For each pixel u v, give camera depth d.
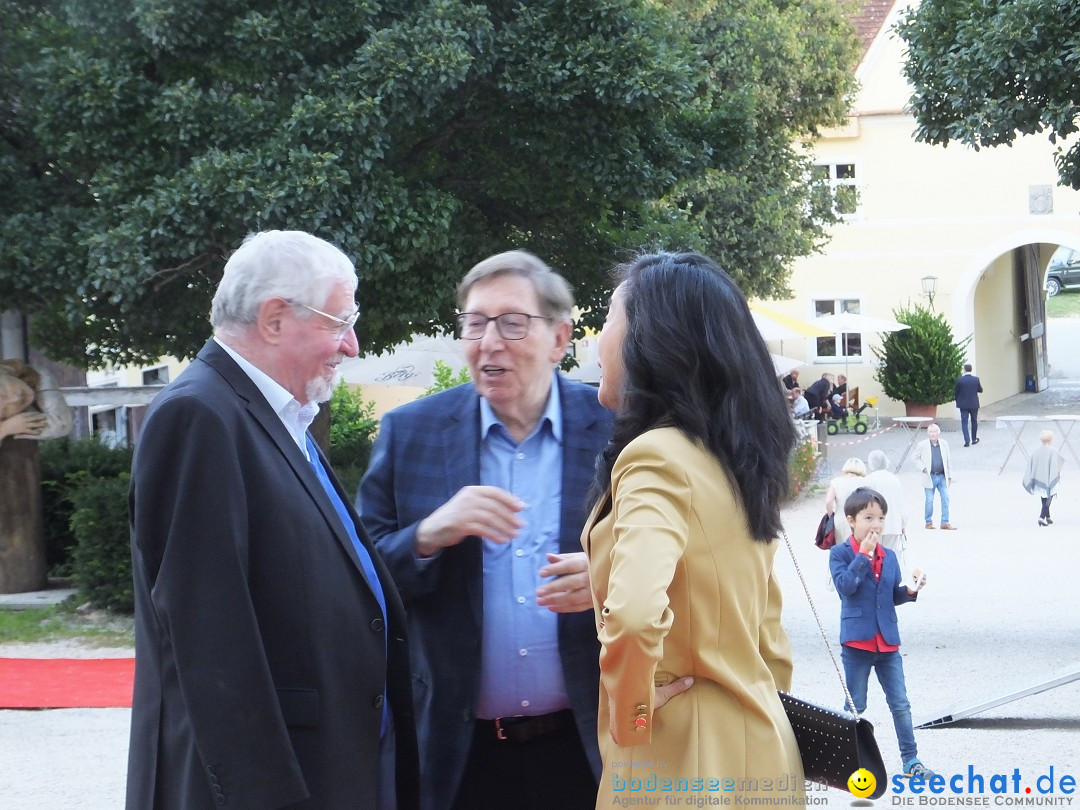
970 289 29.89
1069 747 6.52
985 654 8.91
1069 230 29.25
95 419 17.80
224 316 2.71
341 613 2.65
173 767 2.47
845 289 30.47
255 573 2.54
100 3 9.41
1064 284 58.38
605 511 2.59
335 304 2.73
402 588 3.04
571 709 3.08
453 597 3.09
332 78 9.30
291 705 2.54
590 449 3.16
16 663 9.02
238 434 2.55
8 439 11.40
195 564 2.42
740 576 2.47
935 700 7.64
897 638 6.11
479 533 2.91
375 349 11.11
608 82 9.59
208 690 2.39
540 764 3.11
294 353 2.71
